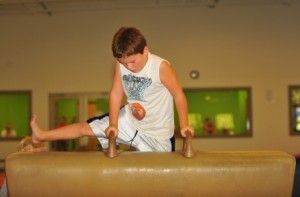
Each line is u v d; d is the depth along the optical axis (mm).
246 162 1372
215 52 7973
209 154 1431
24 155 1436
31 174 1387
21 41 8125
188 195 1396
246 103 7961
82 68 8086
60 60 8094
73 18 8086
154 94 1804
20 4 7500
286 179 1374
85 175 1383
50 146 7660
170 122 1913
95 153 1472
